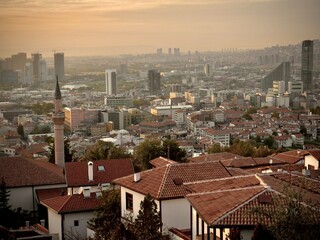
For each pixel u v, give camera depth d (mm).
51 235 41094
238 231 27672
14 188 64500
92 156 84312
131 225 33531
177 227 38094
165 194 38062
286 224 24312
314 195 32500
